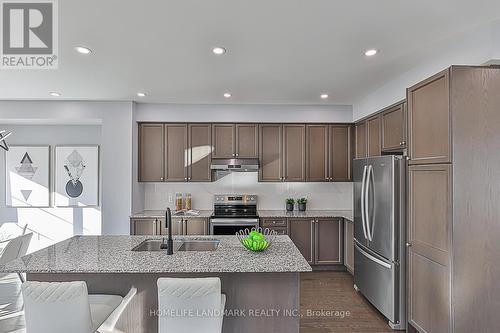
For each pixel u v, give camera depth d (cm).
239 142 457
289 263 203
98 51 254
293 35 228
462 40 230
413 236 250
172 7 188
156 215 427
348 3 185
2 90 372
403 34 227
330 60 278
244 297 215
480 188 205
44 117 420
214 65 290
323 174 464
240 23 209
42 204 498
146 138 450
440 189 216
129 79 331
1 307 310
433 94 225
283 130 462
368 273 328
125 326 216
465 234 204
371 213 319
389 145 352
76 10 191
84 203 501
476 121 206
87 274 217
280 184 497
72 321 169
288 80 337
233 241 270
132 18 201
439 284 217
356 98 420
